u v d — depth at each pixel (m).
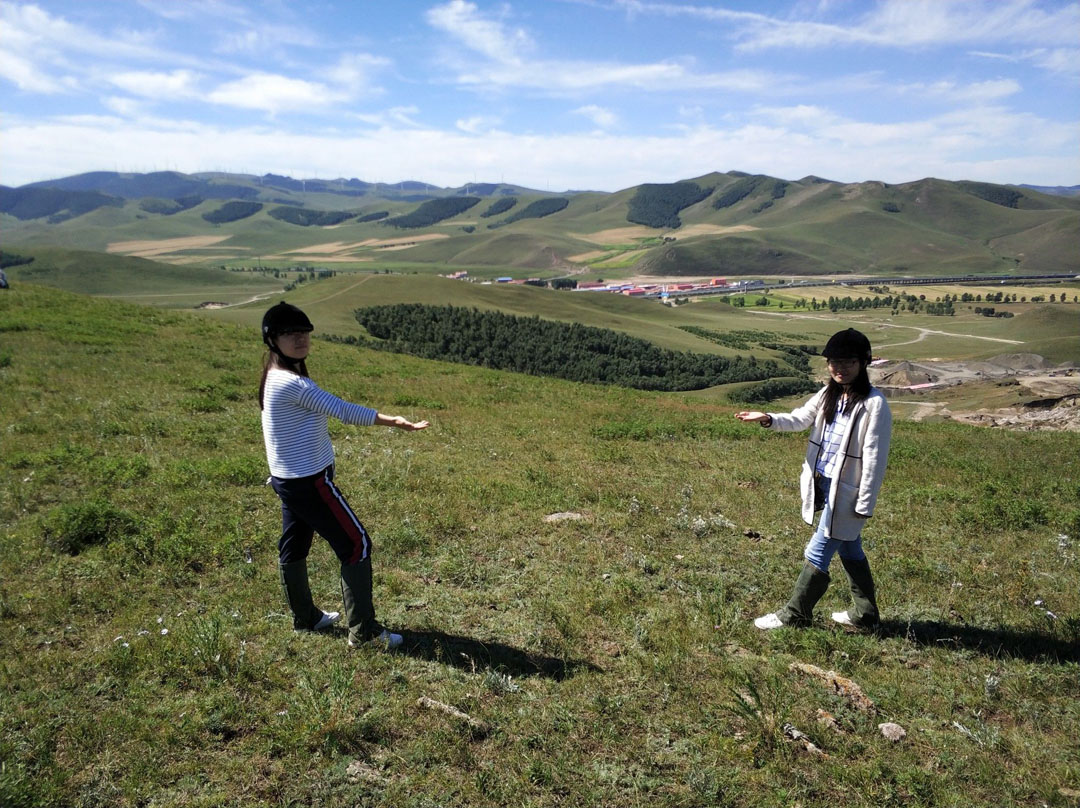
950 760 4.28
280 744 4.24
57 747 4.17
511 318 158.00
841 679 5.10
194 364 19.52
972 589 7.03
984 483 11.80
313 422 5.00
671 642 5.55
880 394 5.35
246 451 11.30
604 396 22.77
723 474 11.81
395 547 7.45
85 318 25.42
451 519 8.30
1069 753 4.37
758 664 5.39
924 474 12.95
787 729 4.48
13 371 16.05
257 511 8.43
